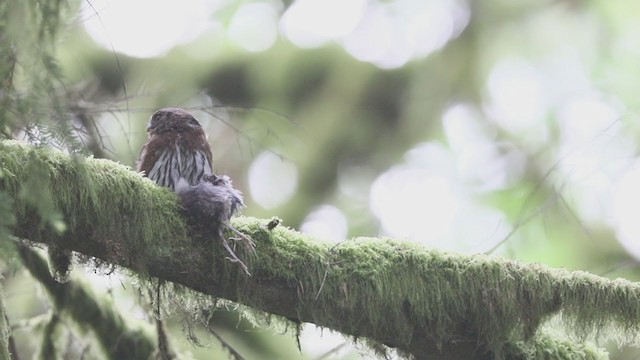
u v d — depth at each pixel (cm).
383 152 1720
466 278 842
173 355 988
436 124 1738
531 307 849
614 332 858
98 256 768
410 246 847
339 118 1698
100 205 752
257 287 808
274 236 820
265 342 1261
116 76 1448
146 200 772
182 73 1591
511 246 1027
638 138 1102
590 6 1703
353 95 1716
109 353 1006
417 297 832
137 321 1027
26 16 549
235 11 1700
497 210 1672
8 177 707
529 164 1700
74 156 603
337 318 825
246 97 1681
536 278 850
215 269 794
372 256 834
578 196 1364
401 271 834
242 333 1255
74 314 1002
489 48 1734
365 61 1734
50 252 785
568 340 909
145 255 776
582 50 1705
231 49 1673
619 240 1423
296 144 1662
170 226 780
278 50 1705
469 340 856
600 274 1068
